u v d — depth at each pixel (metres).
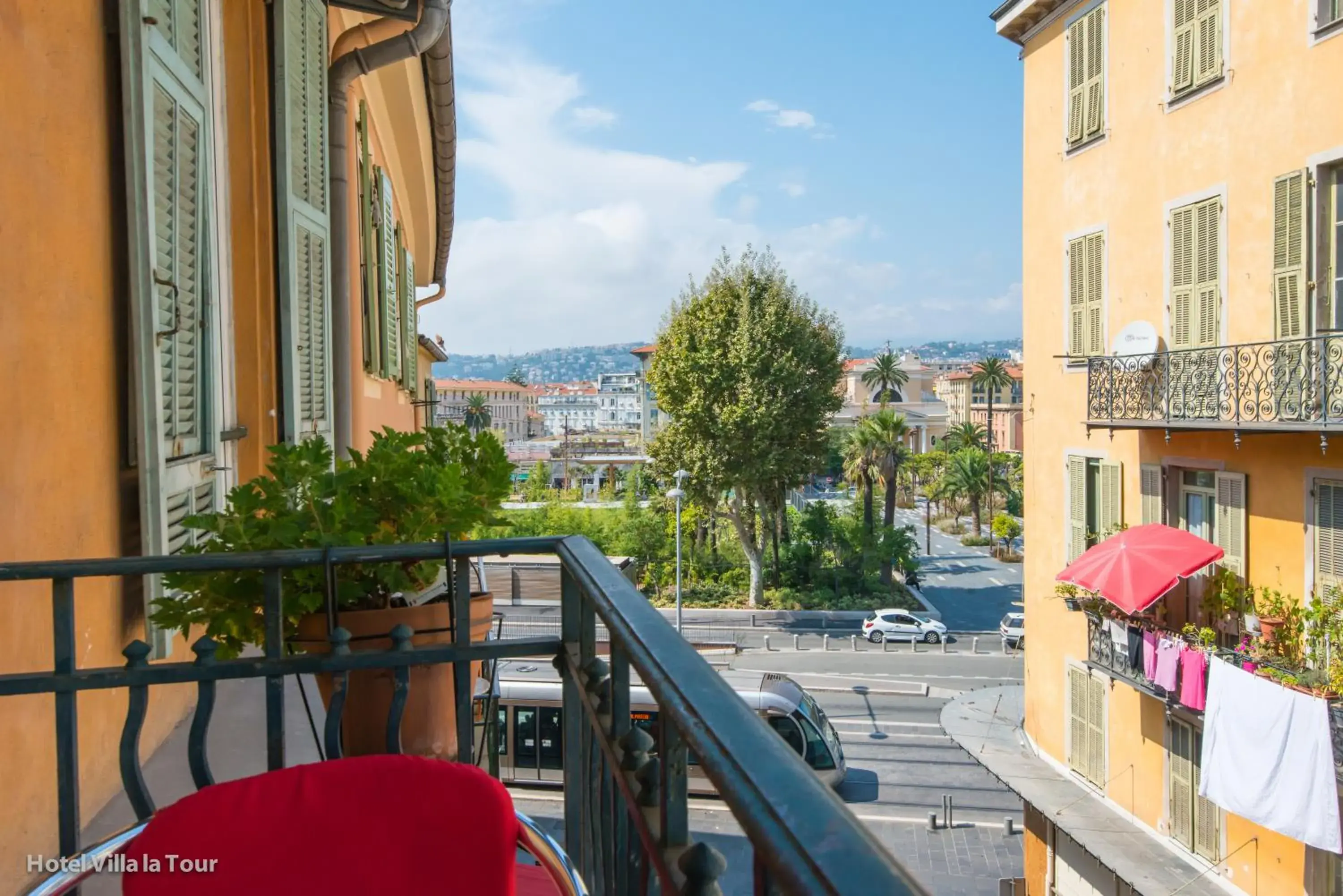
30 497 2.70
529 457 134.00
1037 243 17.83
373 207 9.50
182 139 3.77
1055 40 17.08
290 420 5.31
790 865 0.68
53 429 2.85
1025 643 18.69
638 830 1.32
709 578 52.91
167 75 3.57
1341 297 11.51
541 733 17.80
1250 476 12.65
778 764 0.83
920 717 31.22
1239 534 12.87
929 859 21.02
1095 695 16.23
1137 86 14.78
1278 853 12.26
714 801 8.72
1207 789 12.27
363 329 8.68
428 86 9.51
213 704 2.18
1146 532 13.73
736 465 42.28
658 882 1.41
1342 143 11.13
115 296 3.31
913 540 53.91
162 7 3.59
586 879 1.89
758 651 41.41
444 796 1.56
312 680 4.43
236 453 4.98
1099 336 15.93
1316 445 11.54
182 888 1.46
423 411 19.61
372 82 9.34
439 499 2.78
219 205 4.88
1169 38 13.98
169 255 3.59
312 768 1.57
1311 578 11.65
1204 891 13.16
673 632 1.30
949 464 81.44
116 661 3.26
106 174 3.26
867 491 52.88
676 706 1.05
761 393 41.38
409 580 2.79
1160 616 14.47
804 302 43.72
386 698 2.72
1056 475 17.27
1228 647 13.09
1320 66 11.43
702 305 42.91
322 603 2.69
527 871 2.25
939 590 58.00
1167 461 14.22
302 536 2.65
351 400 6.85
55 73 2.91
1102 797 16.03
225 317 4.93
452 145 11.78
